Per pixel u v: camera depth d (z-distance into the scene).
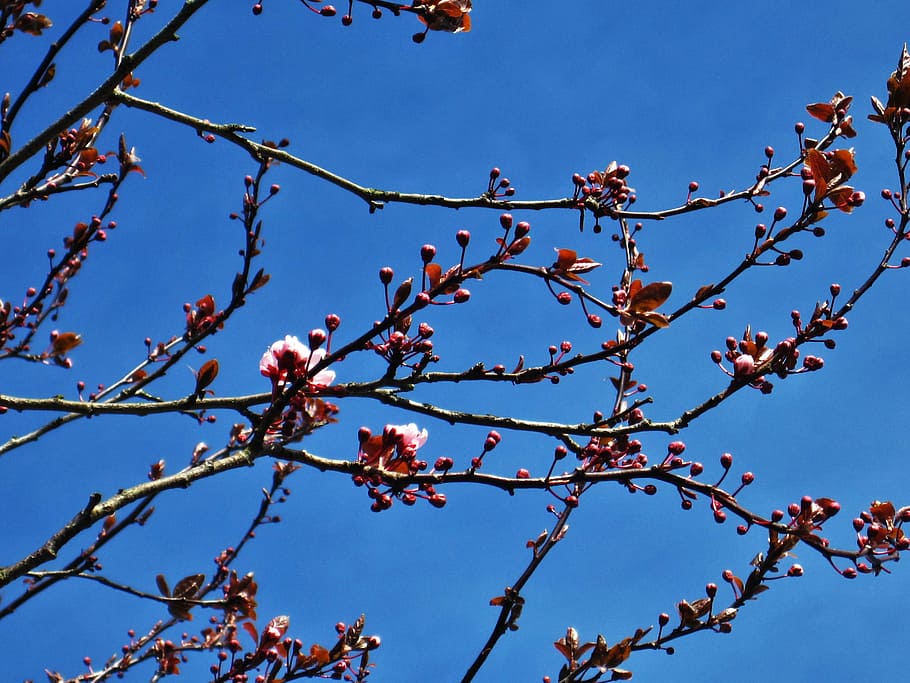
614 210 4.97
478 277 3.48
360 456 3.63
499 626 3.84
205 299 4.80
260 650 4.23
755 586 3.79
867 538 3.54
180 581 4.74
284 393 3.50
